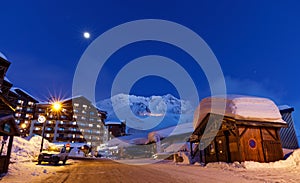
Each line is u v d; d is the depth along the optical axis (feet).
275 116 53.16
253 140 50.42
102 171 41.34
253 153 49.42
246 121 50.55
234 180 28.22
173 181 27.45
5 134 32.76
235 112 52.21
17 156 58.54
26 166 44.37
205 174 35.73
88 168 48.52
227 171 40.57
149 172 39.32
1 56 71.31
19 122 175.11
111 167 52.16
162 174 35.91
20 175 32.30
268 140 51.29
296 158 48.39
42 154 55.06
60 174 35.78
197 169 45.78
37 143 83.76
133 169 45.96
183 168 48.34
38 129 194.59
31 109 187.11
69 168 47.91
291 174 34.24
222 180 28.25
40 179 29.45
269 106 55.01
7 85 87.97
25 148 69.36
